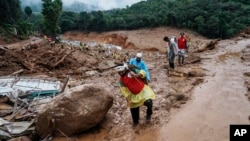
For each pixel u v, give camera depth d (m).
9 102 8.21
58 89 9.45
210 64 14.62
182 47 14.59
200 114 7.20
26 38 43.72
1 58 14.36
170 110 7.69
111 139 6.34
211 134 6.07
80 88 6.66
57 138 6.37
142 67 6.82
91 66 14.93
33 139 6.54
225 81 10.41
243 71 12.26
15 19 56.72
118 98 9.09
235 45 25.09
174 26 71.81
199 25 66.31
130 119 7.34
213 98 8.41
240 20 64.69
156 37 63.84
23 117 7.19
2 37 38.59
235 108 7.47
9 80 10.31
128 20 80.31
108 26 82.50
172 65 13.31
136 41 55.91
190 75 11.75
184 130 6.38
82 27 86.75
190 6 75.75
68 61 15.05
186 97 8.55
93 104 6.54
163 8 87.00
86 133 6.68
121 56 20.34
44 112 6.36
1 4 50.22
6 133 6.41
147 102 6.42
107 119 7.27
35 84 9.88
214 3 74.75
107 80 11.77
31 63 13.86
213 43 22.48
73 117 6.31
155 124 6.85
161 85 10.54
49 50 17.31
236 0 78.56
